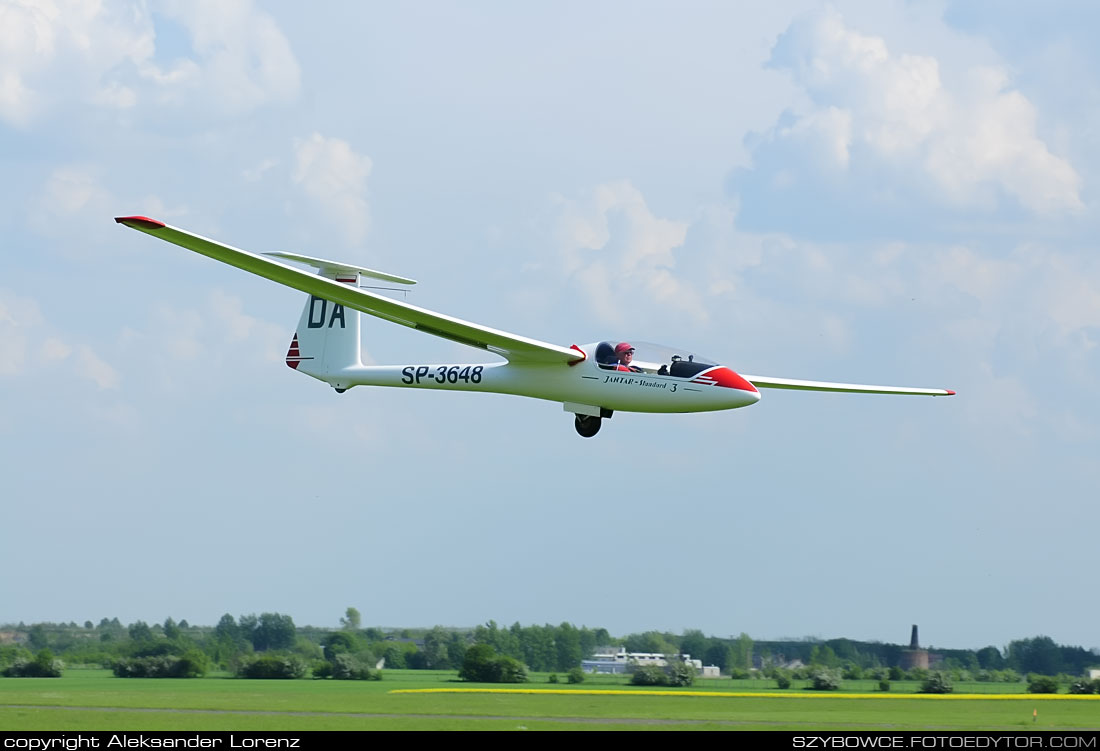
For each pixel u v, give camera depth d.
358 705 69.81
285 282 80.44
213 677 104.12
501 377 88.12
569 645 115.31
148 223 71.00
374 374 97.94
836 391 100.50
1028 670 111.81
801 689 103.69
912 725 62.91
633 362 83.31
